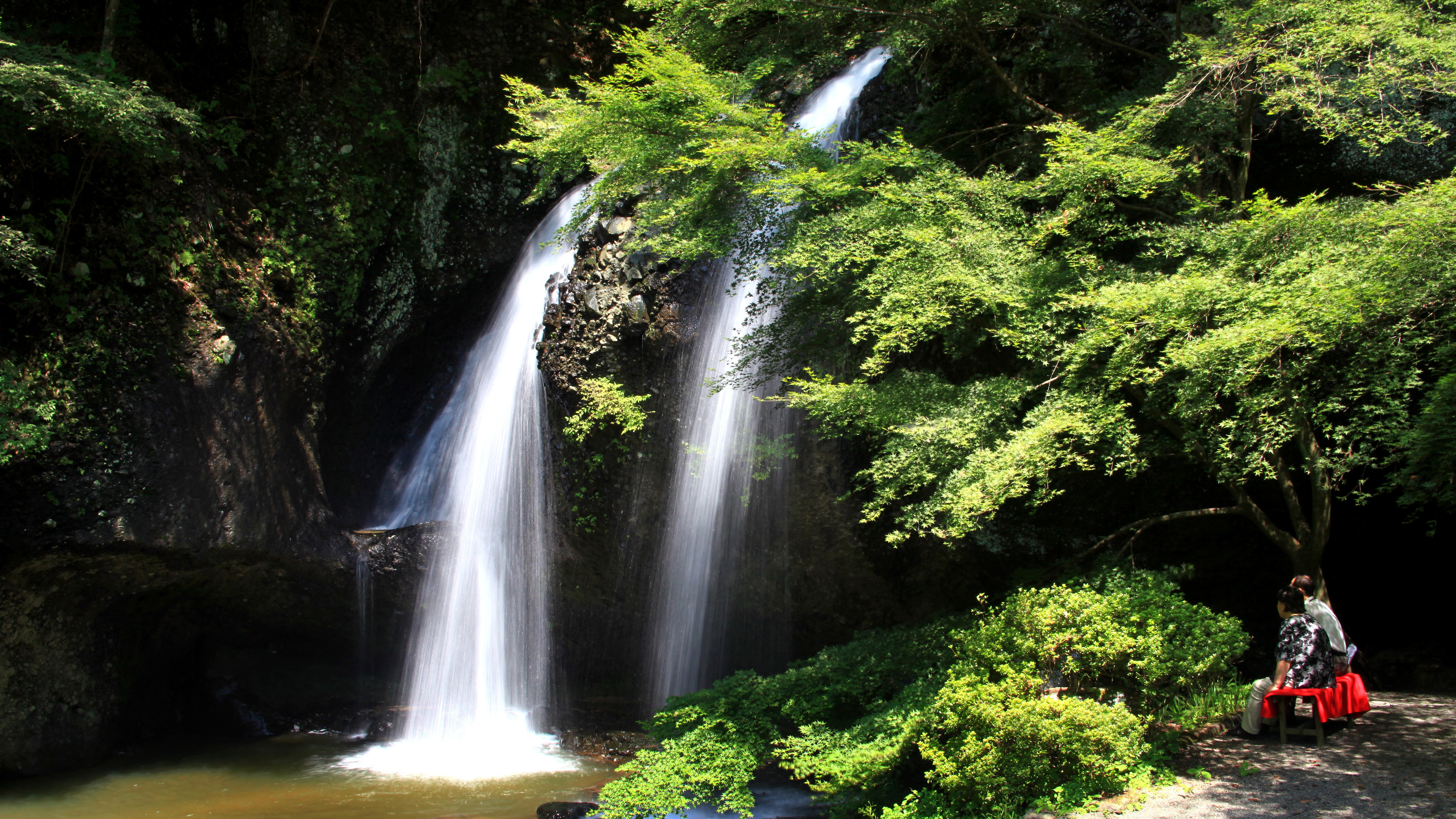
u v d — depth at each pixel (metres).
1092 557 11.10
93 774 13.67
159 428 13.38
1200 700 8.07
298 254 16.61
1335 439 7.43
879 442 10.84
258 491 14.71
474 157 19.67
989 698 7.41
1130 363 7.98
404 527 16.77
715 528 14.02
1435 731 7.52
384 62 18.55
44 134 12.81
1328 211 7.71
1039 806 6.87
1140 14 11.88
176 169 14.70
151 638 15.62
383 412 19.41
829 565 13.34
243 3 16.97
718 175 10.27
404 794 12.42
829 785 8.59
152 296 13.77
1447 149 10.23
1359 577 11.36
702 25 12.30
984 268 8.86
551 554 15.69
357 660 17.48
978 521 9.66
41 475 12.27
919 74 13.79
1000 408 8.56
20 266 11.94
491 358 18.34
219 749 15.17
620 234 14.64
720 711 10.19
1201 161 10.05
